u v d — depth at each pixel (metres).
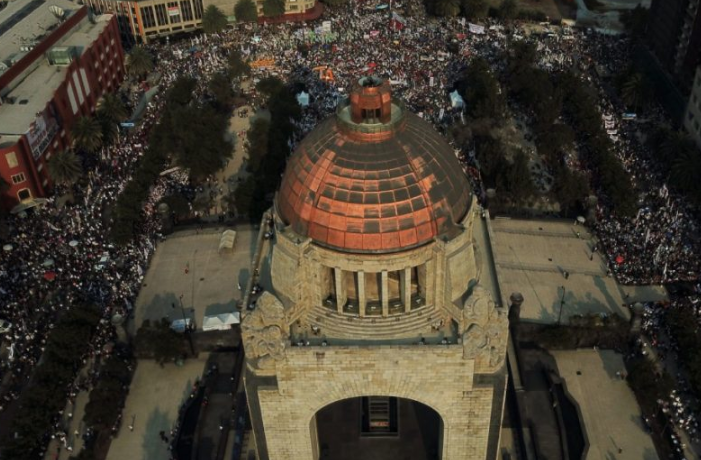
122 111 197.38
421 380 72.06
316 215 68.06
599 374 117.62
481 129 184.38
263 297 69.81
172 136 179.00
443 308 71.75
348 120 70.12
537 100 194.50
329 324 72.38
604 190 160.50
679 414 110.06
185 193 169.00
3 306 134.38
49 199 168.88
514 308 119.19
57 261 146.12
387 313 71.56
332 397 74.75
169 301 135.38
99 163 183.50
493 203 153.25
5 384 121.31
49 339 119.69
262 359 71.31
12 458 102.56
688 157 157.62
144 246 149.62
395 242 67.00
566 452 101.06
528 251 145.00
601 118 187.62
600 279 137.50
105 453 107.75
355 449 88.75
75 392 117.81
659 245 143.12
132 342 124.50
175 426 111.44
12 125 167.00
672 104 198.75
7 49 199.00
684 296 132.00
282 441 79.50
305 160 70.44
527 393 110.50
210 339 125.81
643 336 124.81
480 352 69.00
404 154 68.25
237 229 153.38
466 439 77.94
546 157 176.12
